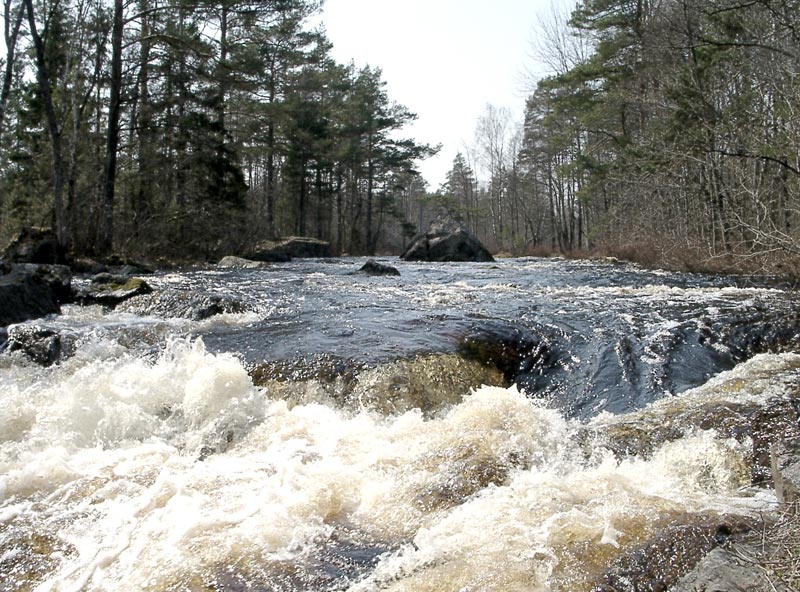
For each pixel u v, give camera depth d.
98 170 21.14
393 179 52.75
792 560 2.27
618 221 26.12
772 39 14.12
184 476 3.55
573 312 7.52
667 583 2.41
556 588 2.40
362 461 3.70
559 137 29.56
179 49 19.83
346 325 6.81
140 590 2.56
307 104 36.62
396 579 2.56
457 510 3.06
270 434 4.26
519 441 3.79
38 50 16.59
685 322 6.82
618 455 3.70
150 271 15.84
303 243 29.55
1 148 26.45
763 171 13.88
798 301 8.21
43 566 2.76
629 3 26.02
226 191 24.98
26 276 8.31
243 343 6.16
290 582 2.59
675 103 18.98
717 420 3.81
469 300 8.88
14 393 4.88
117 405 4.53
